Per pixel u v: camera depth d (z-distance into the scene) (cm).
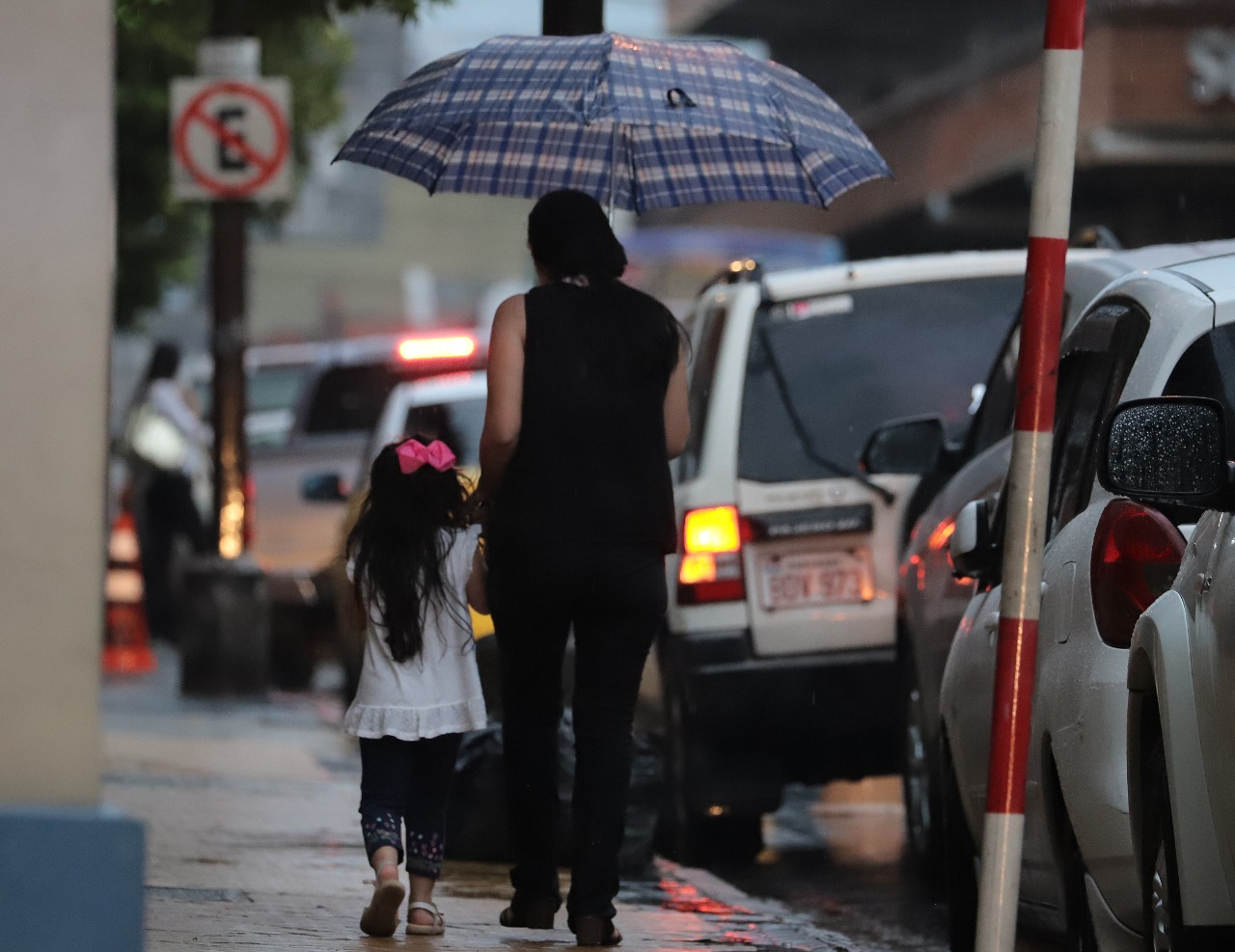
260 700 5522
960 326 3262
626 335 2025
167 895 2359
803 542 3120
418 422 4794
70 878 1230
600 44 2169
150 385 7412
